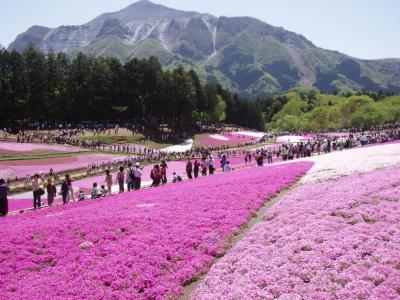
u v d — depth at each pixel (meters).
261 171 36.47
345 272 12.27
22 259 18.11
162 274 14.98
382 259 12.61
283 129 186.50
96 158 74.88
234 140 123.19
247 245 16.36
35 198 33.81
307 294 11.48
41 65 124.38
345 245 14.05
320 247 14.28
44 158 70.44
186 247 17.20
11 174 56.28
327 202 20.06
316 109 188.75
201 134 133.25
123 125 125.88
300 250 14.54
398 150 38.62
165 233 18.98
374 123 158.12
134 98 138.38
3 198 30.09
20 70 121.75
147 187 39.12
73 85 130.00
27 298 13.72
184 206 23.95
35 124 114.75
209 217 21.03
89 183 53.62
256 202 23.67
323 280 12.05
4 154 70.31
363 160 34.12
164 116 135.00
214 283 13.38
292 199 22.55
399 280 11.16
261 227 18.31
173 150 98.69
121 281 14.30
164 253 16.47
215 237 17.88
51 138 93.38
